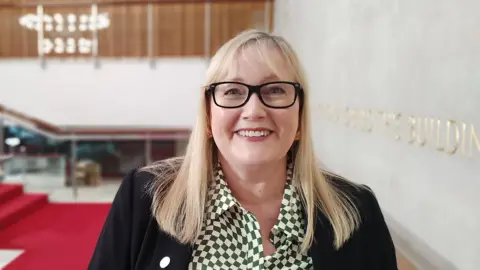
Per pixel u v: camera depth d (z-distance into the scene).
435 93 1.90
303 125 1.16
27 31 7.82
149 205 1.14
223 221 1.12
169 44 8.07
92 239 4.50
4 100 7.75
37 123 6.44
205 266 1.07
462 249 1.65
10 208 5.20
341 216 1.15
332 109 3.88
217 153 1.19
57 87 7.75
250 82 1.06
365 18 2.93
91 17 7.83
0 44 7.84
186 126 7.82
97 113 7.81
